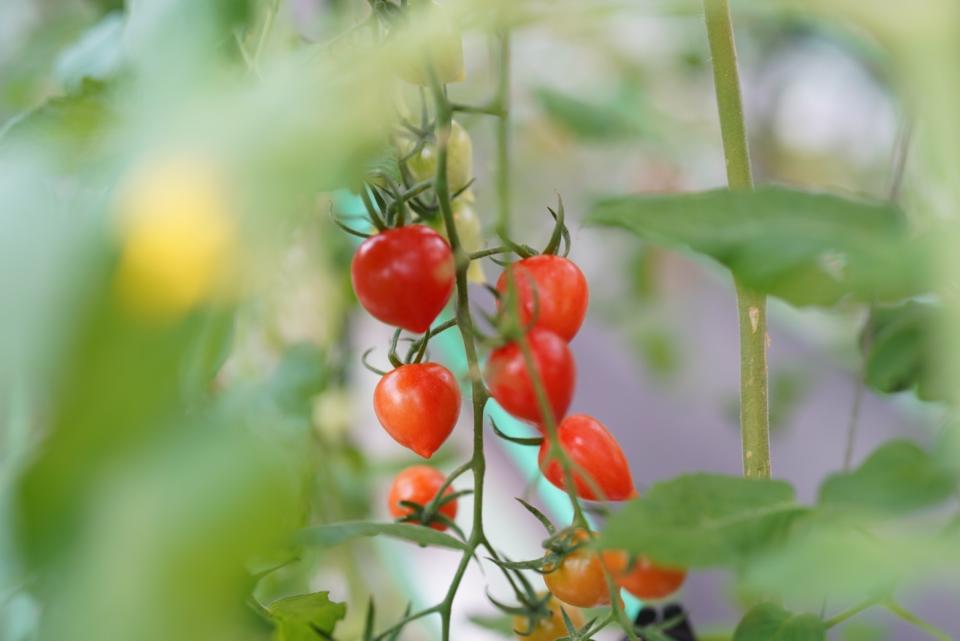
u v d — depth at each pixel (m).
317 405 0.68
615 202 0.37
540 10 0.39
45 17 0.79
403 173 0.48
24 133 0.41
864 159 1.15
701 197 0.38
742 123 0.47
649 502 0.38
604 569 0.44
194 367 0.36
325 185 0.37
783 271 0.37
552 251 0.46
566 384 0.42
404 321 0.44
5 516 0.33
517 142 0.97
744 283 0.37
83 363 0.30
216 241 0.31
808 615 0.44
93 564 0.31
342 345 0.71
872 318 0.48
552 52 0.92
